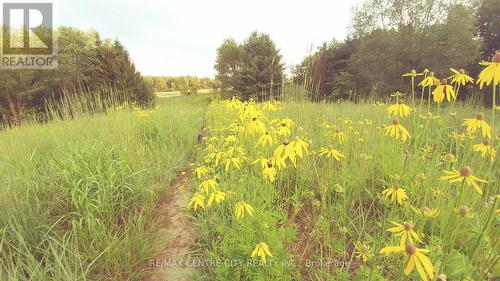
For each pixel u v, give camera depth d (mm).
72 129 5684
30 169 3793
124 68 21094
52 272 2436
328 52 24297
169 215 3664
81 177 3559
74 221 2773
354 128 4797
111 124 5898
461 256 1939
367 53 20266
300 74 8125
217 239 2965
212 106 10242
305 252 2637
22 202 3061
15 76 19516
